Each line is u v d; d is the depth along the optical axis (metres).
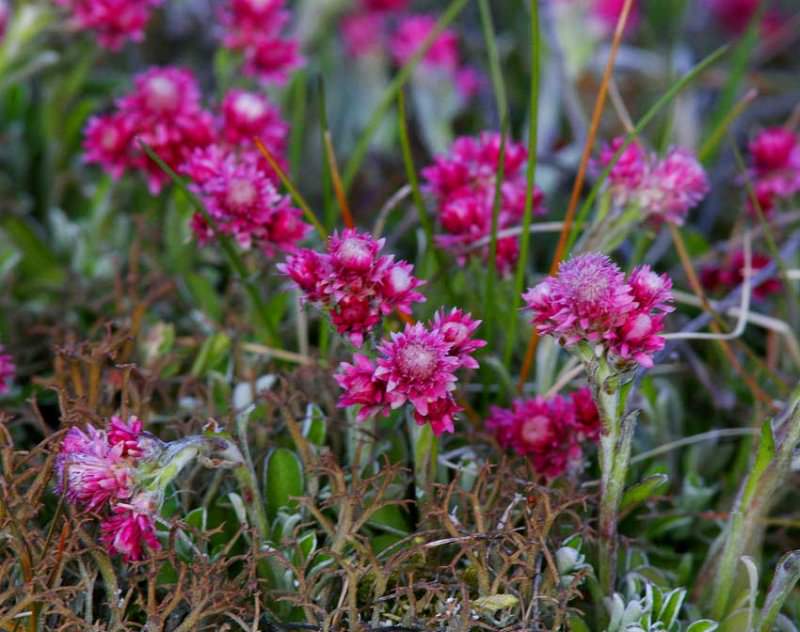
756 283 0.54
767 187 0.57
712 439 0.54
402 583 0.49
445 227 0.54
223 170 0.51
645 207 0.52
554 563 0.49
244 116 0.55
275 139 0.55
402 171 0.66
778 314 0.57
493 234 0.52
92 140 0.55
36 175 0.62
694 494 0.53
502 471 0.49
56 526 0.50
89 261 0.58
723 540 0.50
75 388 0.51
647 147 0.60
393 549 0.50
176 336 0.56
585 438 0.50
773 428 0.49
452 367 0.47
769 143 0.57
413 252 0.61
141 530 0.47
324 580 0.49
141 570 0.49
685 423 0.56
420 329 0.47
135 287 0.55
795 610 0.51
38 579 0.48
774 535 0.53
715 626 0.49
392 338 0.47
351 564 0.48
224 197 0.51
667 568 0.52
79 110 0.60
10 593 0.47
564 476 0.51
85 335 0.56
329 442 0.53
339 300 0.48
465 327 0.48
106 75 0.65
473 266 0.54
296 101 0.62
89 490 0.47
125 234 0.58
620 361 0.47
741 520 0.49
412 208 0.57
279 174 0.52
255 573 0.49
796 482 0.53
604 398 0.48
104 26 0.58
